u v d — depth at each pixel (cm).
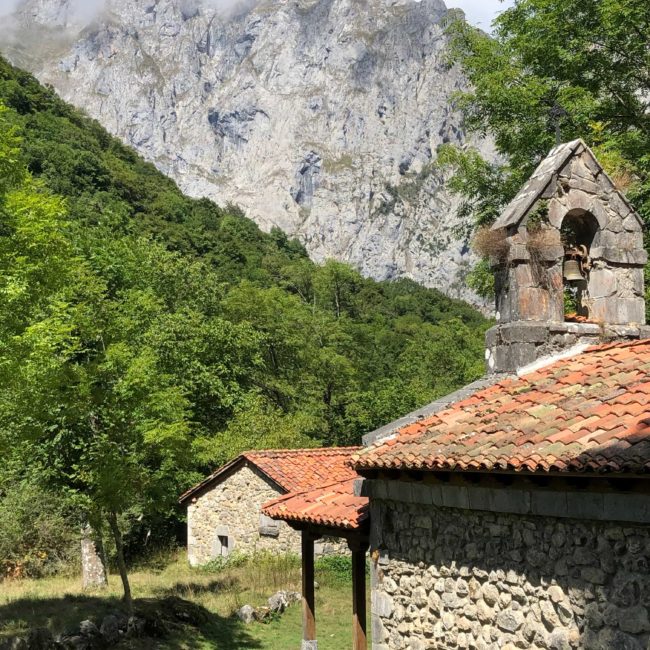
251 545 2100
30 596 1584
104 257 2575
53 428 1280
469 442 646
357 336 4375
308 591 1004
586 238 868
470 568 664
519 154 1633
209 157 19912
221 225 6856
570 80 1605
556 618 576
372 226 16225
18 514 2038
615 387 645
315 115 19138
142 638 1309
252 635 1412
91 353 1402
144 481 1360
